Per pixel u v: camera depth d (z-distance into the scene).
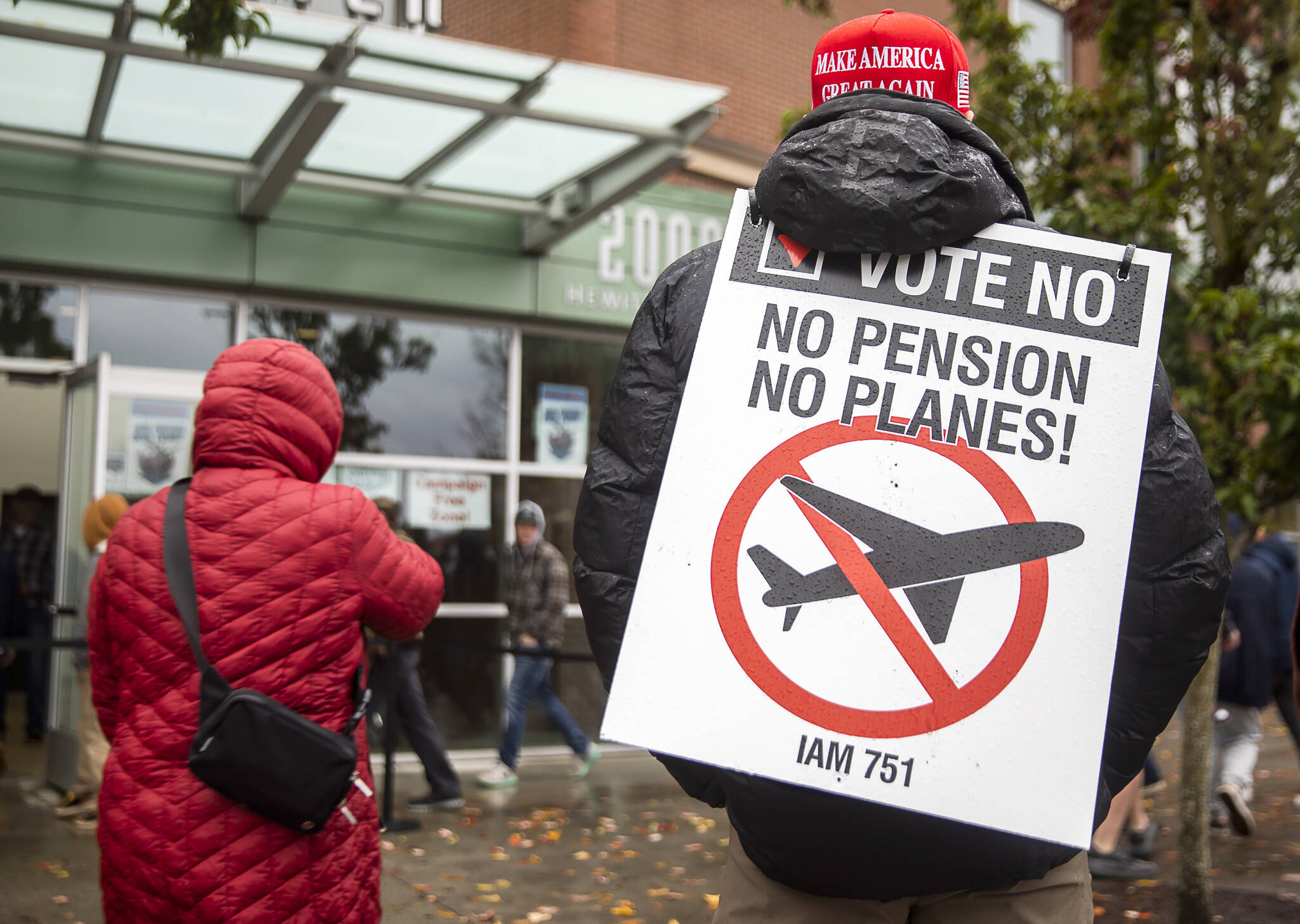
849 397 1.60
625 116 7.48
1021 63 6.62
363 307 8.68
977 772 1.50
